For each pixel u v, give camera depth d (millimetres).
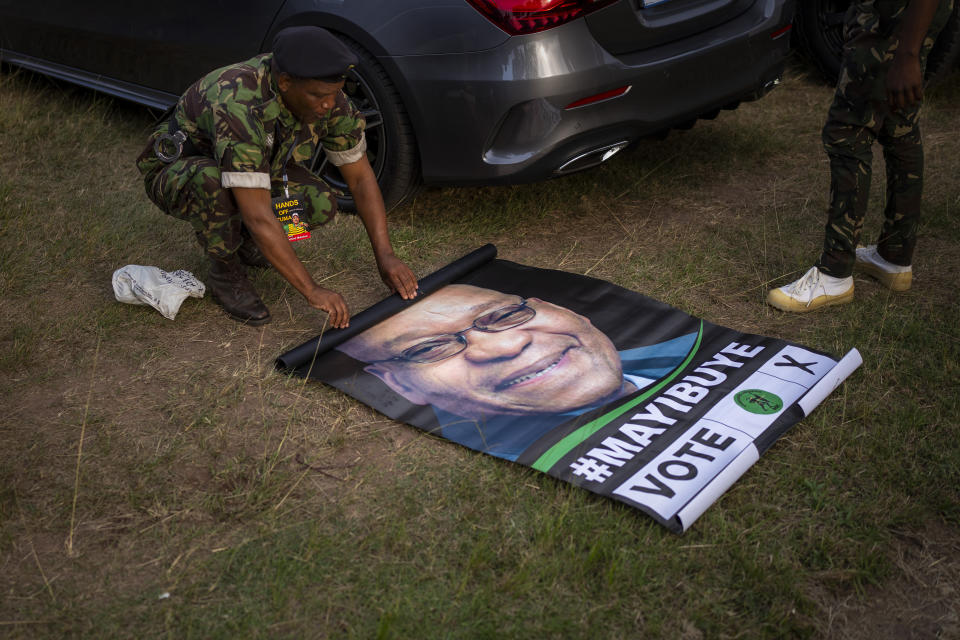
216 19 3586
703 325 2762
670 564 1892
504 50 2852
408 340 2721
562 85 2877
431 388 2475
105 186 3797
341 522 2008
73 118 4473
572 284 3029
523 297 2957
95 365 2600
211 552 1929
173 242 3348
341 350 2670
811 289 2855
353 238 3379
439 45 2936
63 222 3449
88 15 4129
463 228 3482
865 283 3045
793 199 3682
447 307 2912
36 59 4637
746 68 3402
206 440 2264
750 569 1857
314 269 3189
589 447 2211
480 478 2139
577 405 2387
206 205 2568
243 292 2820
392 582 1846
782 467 2178
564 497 2068
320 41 2219
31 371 2572
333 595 1815
